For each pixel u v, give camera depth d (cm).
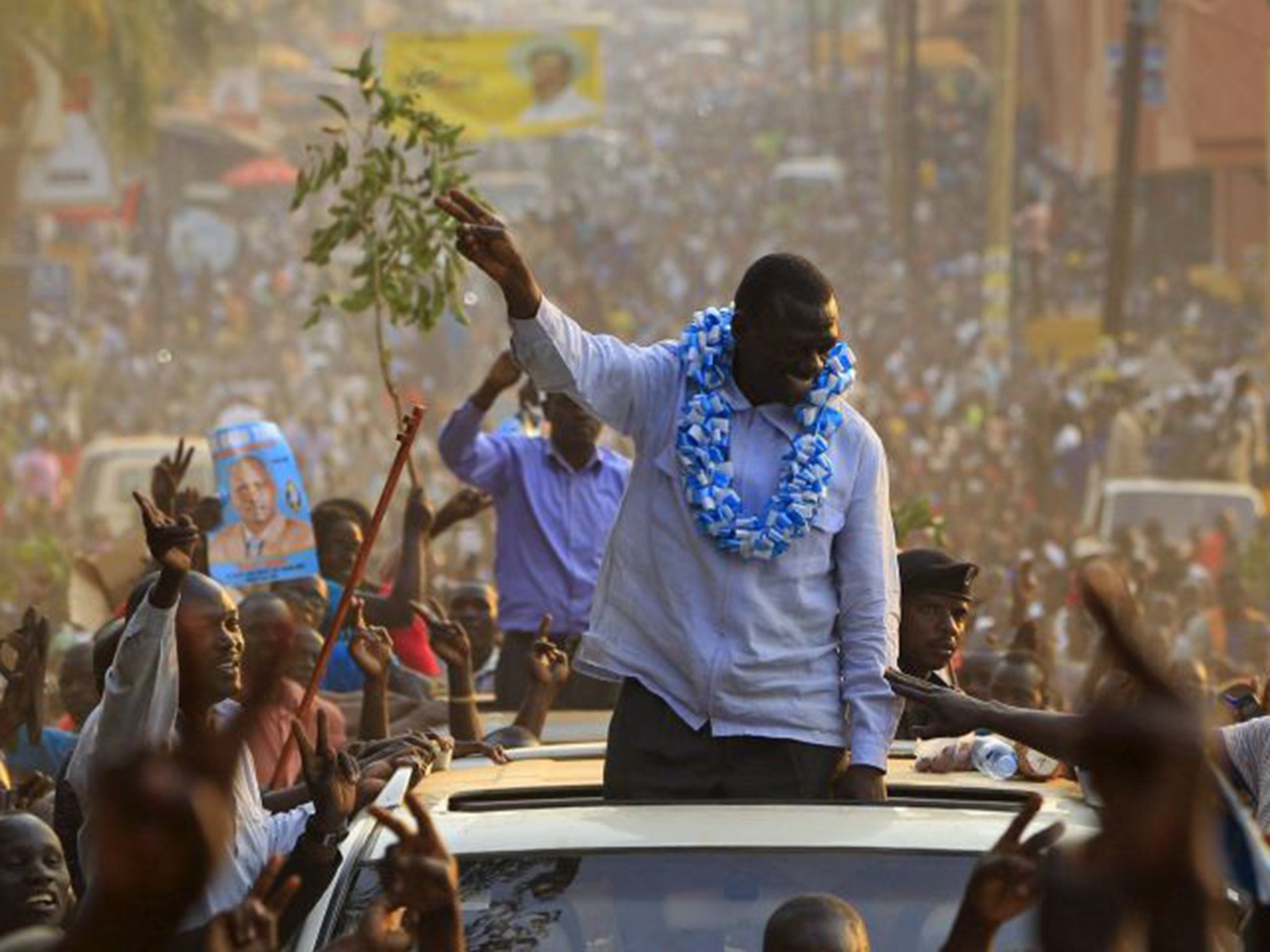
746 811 1214
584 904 1160
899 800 1277
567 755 1489
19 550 4397
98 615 2656
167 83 10344
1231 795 1059
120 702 1340
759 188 15962
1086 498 6656
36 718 1892
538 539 2270
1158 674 790
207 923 1276
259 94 14150
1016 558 4575
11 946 877
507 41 10075
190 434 9344
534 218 12875
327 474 7644
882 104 16575
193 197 13812
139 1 9156
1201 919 779
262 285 12269
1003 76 9038
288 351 11075
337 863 1286
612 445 5606
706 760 1341
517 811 1231
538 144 18175
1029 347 9381
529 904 1158
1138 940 788
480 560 4919
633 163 17938
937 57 15325
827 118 18088
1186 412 6856
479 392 2250
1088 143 9712
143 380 10550
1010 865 959
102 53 9144
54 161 9450
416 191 2550
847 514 1357
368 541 1466
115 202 9500
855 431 1360
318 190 2289
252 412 5606
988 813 1219
